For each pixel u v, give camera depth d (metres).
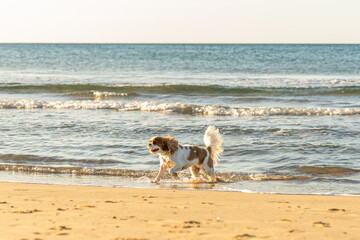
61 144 11.04
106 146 10.84
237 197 6.59
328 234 4.24
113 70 40.84
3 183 7.47
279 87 24.53
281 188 7.54
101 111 17.31
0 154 10.01
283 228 4.45
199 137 12.04
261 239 3.97
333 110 16.59
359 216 5.19
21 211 5.01
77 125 13.68
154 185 7.76
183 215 5.01
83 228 4.21
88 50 102.06
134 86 24.69
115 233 4.04
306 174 8.59
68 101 19.38
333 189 7.44
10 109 17.78
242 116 16.25
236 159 9.80
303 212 5.41
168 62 53.91
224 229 4.33
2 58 62.53
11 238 3.80
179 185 7.81
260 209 5.56
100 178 8.26
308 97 22.14
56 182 7.82
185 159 8.08
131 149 10.58
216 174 8.64
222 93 23.97
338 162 9.38
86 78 31.50
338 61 55.34
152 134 12.41
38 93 23.78
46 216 4.73
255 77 33.25
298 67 45.19
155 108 17.62
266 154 10.12
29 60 57.56
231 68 43.72
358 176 8.41
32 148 10.62
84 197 6.25
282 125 13.76
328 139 11.64
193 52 89.19
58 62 53.41
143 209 5.32
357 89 23.34
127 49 112.25
